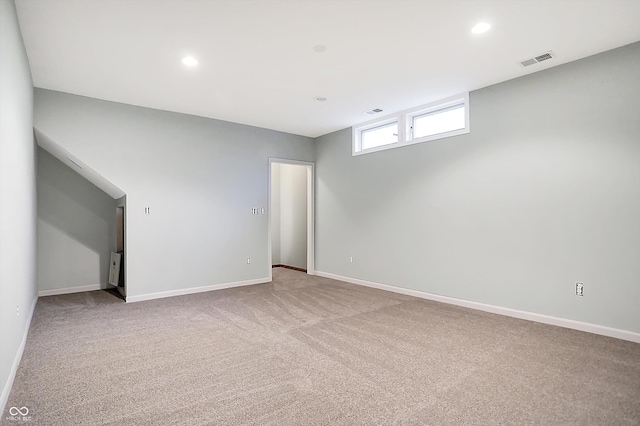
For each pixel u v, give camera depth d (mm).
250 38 3096
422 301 4879
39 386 2457
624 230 3297
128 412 2131
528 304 3967
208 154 5691
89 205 5770
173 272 5328
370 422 2025
